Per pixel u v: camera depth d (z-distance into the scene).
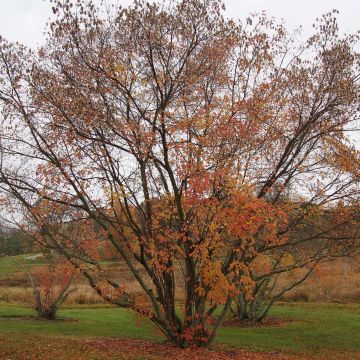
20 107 13.64
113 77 13.23
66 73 13.67
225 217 11.70
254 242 13.60
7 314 24.42
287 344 17.58
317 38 15.11
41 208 13.91
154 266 13.86
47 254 22.56
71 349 14.40
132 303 14.41
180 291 26.45
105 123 13.37
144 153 13.19
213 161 12.70
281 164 14.53
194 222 13.24
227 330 20.92
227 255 14.34
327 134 15.23
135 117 14.15
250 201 11.66
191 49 14.08
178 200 12.98
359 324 22.17
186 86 14.12
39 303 23.48
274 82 15.12
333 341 18.27
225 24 14.33
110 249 16.83
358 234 16.67
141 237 13.85
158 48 13.66
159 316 14.80
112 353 13.96
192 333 14.49
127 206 13.95
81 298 31.23
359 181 15.56
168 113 13.16
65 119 13.44
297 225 16.12
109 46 13.64
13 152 14.46
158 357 13.53
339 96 14.81
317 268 16.52
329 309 28.12
